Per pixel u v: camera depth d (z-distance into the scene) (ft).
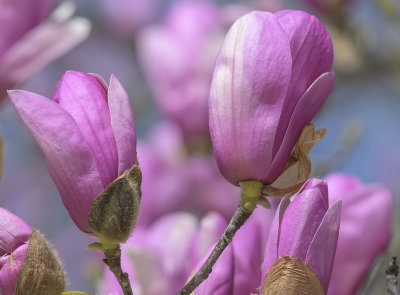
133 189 2.10
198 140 4.29
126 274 2.15
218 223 2.44
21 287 2.11
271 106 2.11
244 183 2.15
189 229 2.73
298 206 2.09
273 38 2.11
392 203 2.41
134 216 2.11
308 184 2.12
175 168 4.16
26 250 2.13
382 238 2.40
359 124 3.33
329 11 4.10
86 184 2.09
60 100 2.11
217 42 4.41
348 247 2.40
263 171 2.13
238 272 2.30
